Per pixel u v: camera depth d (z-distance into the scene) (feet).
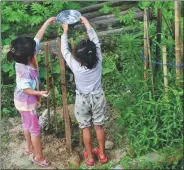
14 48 9.33
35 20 13.61
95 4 15.34
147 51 10.08
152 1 13.87
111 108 11.48
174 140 9.82
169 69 10.42
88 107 9.62
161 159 9.70
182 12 13.85
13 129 11.46
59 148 10.66
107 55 13.08
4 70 12.38
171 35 10.34
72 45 9.82
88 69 9.23
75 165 10.14
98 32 13.83
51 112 11.41
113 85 11.93
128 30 13.47
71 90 12.06
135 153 10.01
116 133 10.43
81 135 10.48
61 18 9.73
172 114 9.84
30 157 10.52
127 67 10.89
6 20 13.61
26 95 9.60
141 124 10.03
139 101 10.12
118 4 15.24
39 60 12.30
